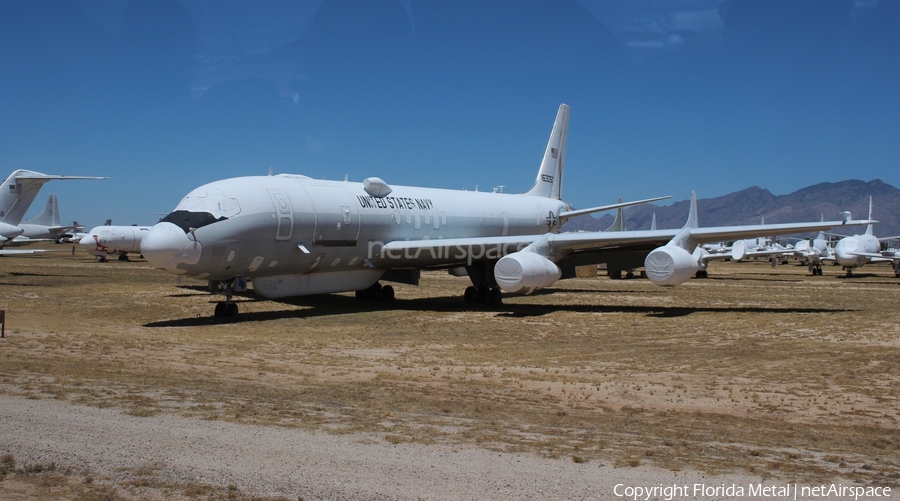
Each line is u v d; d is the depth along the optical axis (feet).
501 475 22.89
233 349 51.13
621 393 37.70
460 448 25.96
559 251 84.38
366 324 68.95
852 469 24.41
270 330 63.36
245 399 33.63
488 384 39.47
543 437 27.91
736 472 23.71
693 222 87.71
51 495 20.52
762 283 148.15
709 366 46.73
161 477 22.17
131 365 42.91
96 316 73.00
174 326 65.36
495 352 52.29
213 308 81.92
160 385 36.52
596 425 30.27
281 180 76.74
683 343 57.77
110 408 31.01
